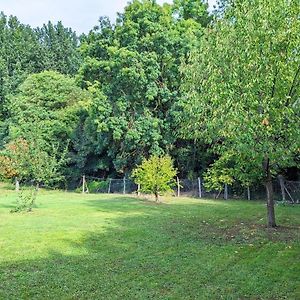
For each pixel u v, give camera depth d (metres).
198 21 30.03
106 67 26.23
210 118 13.33
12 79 46.72
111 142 28.56
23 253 9.45
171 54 25.88
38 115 34.00
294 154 11.91
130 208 18.16
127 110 26.59
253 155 10.35
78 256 9.16
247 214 16.16
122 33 26.47
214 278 7.52
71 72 55.44
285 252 9.45
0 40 55.00
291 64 10.64
